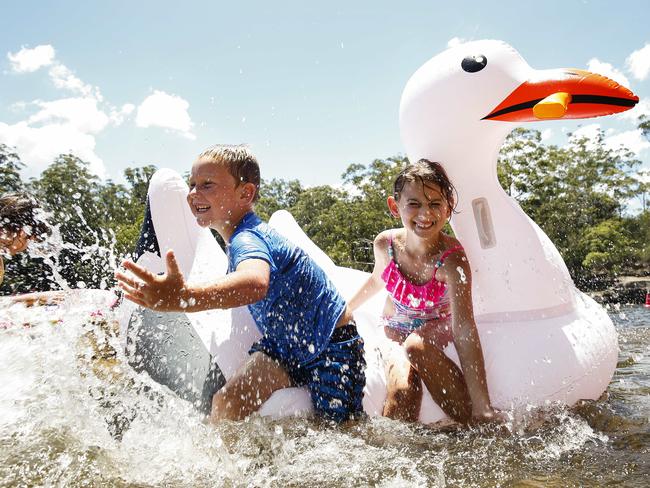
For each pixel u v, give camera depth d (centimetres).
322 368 197
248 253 181
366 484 149
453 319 219
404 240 240
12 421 180
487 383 214
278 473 156
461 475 156
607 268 2272
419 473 157
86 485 146
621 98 222
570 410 216
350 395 199
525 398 211
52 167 1532
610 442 184
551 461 167
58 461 158
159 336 222
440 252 225
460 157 244
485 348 224
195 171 207
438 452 175
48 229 271
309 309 199
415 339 214
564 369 218
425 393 211
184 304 150
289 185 3120
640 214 2667
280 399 194
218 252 247
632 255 2369
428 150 250
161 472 156
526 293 235
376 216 2106
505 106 233
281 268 195
